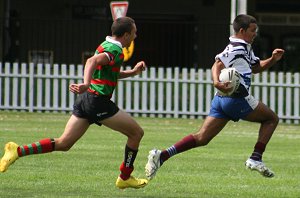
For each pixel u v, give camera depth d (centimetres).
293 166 3216
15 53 6781
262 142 2466
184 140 2439
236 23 2436
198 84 5478
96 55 2238
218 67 2409
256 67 2512
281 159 3441
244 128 4894
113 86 2302
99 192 2453
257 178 2838
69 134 2306
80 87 2150
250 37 2438
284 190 2584
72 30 6769
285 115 5434
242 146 3878
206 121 2458
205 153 3550
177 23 6372
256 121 2470
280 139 4325
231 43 2430
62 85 5525
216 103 2442
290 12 7838
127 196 2392
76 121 2309
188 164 3164
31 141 3784
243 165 3184
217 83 2366
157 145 3812
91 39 6969
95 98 2278
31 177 2708
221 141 4091
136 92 5500
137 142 2350
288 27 7669
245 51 2419
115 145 3747
